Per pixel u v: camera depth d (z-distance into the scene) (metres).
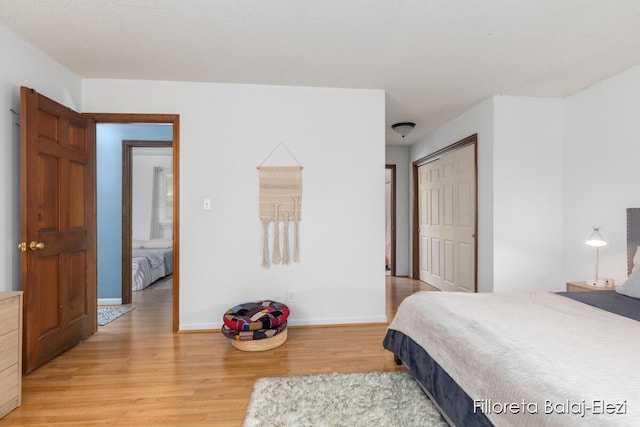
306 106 3.08
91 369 2.24
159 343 2.70
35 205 2.17
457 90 3.16
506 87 3.08
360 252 3.15
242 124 3.02
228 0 1.84
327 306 3.12
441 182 4.59
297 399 1.85
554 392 1.02
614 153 2.80
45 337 2.28
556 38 2.22
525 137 3.29
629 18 1.98
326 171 3.11
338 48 2.38
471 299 2.07
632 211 2.63
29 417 1.71
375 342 2.72
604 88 2.89
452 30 2.13
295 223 3.07
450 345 1.57
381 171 3.16
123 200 3.90
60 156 2.44
